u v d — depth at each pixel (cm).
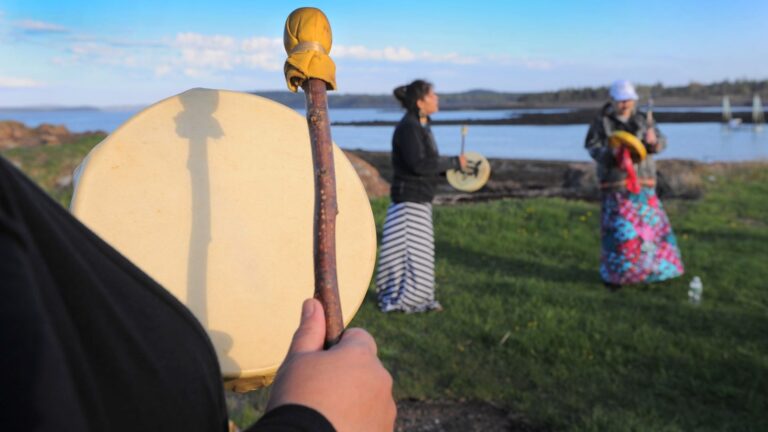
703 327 510
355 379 59
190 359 52
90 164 75
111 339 43
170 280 76
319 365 59
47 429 34
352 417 57
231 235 80
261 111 87
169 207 78
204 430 53
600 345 465
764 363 438
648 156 608
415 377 423
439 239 829
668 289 614
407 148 525
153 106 81
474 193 1473
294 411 55
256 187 83
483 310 546
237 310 79
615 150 595
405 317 532
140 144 78
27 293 35
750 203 1155
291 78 71
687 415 373
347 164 97
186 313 54
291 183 86
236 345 78
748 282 645
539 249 794
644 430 348
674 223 952
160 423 47
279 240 83
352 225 94
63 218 44
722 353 454
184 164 80
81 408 40
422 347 469
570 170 1608
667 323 518
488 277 657
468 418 376
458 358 452
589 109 15212
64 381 36
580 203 1078
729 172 1576
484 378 420
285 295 82
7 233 36
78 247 44
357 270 93
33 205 40
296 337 66
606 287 627
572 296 580
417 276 538
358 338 65
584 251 778
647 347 462
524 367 437
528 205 1024
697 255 753
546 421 368
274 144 86
